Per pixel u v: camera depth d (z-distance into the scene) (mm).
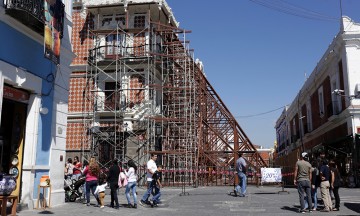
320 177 11305
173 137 25141
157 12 24656
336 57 23703
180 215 10320
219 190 19703
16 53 10633
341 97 23234
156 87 23797
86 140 23078
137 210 11484
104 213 10719
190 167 23516
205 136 28875
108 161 22656
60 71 13086
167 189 20594
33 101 11445
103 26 24609
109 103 23438
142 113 22859
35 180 11305
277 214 10453
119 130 22844
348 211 11031
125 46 23766
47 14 10992
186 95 26109
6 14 9969
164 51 25984
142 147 22406
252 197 15602
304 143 36781
